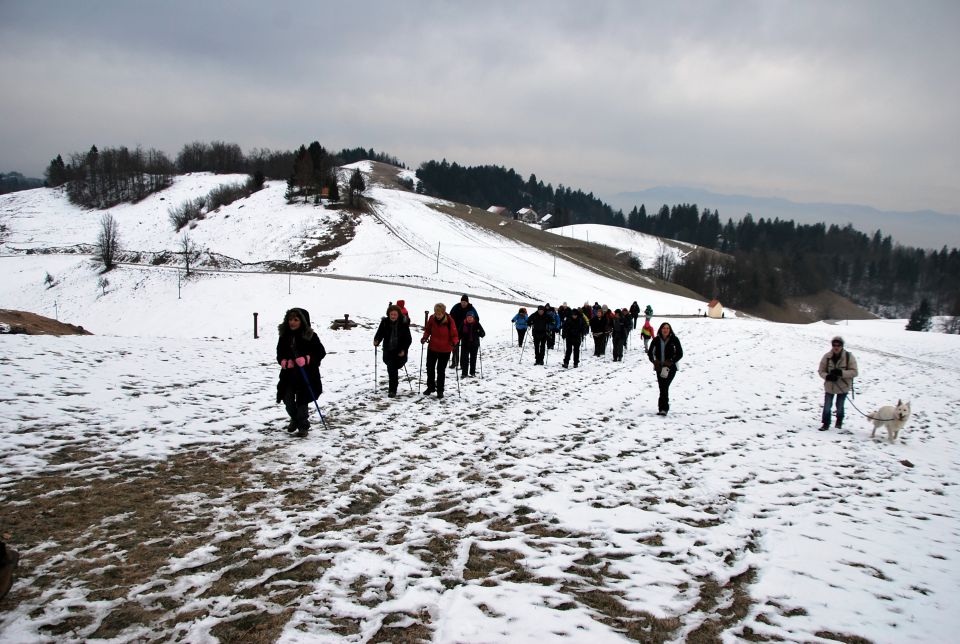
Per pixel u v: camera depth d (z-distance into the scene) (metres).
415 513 5.50
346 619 3.58
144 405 8.88
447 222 100.69
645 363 18.67
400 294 52.88
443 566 4.39
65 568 3.99
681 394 13.73
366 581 4.08
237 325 49.91
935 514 6.20
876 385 18.53
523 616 3.66
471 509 5.66
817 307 139.88
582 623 3.61
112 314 57.97
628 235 175.38
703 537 5.18
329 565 4.30
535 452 7.94
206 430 7.90
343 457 7.14
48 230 101.69
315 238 82.38
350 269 71.69
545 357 19.44
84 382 9.86
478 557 4.58
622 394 13.23
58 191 130.00
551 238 120.06
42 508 5.01
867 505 6.40
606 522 5.46
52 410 8.05
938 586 4.32
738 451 8.62
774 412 12.34
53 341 13.80
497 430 9.02
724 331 32.53
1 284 69.25
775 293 134.00
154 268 71.38
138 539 4.54
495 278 68.25
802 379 18.05
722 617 3.76
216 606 3.62
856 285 168.75
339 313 47.72
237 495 5.67
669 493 6.44
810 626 3.67
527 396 12.20
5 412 7.70
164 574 3.99
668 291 91.75
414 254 76.25
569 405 11.53
